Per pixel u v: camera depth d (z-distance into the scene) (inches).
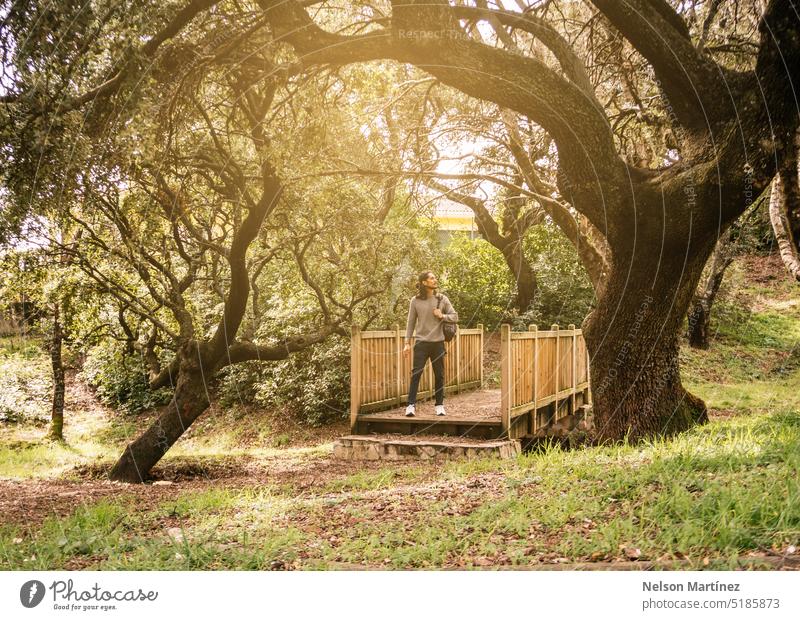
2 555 168.9
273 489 279.1
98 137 276.1
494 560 146.0
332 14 390.9
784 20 252.1
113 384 776.3
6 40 245.3
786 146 271.0
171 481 368.2
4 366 693.9
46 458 517.3
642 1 278.2
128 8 253.3
